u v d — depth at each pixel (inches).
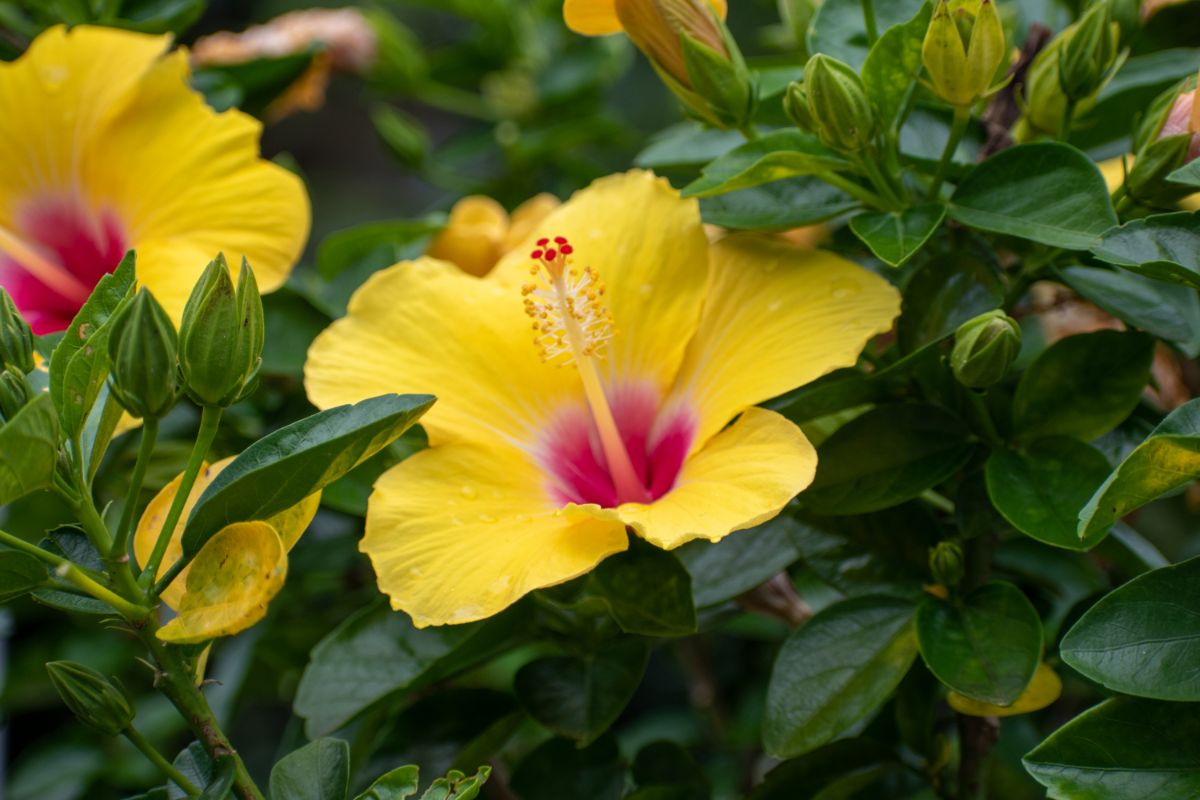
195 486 30.5
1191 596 29.3
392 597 30.7
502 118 47.1
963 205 31.6
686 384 32.4
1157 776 29.2
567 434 32.4
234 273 34.0
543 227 33.2
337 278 35.6
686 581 31.6
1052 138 33.0
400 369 32.2
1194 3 34.2
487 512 31.4
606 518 30.0
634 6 32.0
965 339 30.8
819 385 32.0
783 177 32.0
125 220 34.4
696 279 32.5
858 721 31.3
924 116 33.6
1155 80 34.4
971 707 31.6
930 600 31.5
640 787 33.5
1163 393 35.8
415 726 33.7
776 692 31.6
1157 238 30.0
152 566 29.5
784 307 32.0
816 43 33.4
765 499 30.2
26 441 28.4
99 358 29.4
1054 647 33.5
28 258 34.4
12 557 28.9
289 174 34.4
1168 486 29.1
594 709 32.7
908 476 31.8
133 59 34.6
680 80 32.4
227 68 37.4
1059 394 31.8
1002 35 31.0
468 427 31.9
